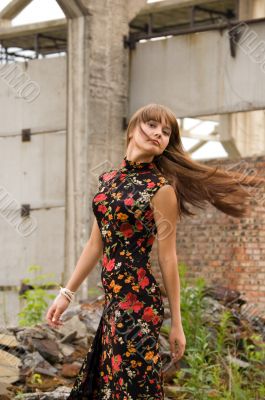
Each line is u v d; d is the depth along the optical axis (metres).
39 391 6.74
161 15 17.98
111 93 13.19
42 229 13.58
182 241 13.89
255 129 17.66
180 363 7.59
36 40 17.80
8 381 6.84
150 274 4.57
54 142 13.57
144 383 4.48
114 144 13.21
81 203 12.81
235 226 13.25
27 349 7.39
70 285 4.87
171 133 4.77
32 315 10.35
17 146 13.95
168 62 13.19
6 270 13.87
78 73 12.96
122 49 13.37
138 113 4.73
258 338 8.21
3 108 14.12
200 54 12.89
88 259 4.86
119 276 4.55
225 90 12.63
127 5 13.45
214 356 7.87
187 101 13.00
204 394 6.75
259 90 12.28
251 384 7.25
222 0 17.02
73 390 4.76
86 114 12.85
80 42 12.92
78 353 7.61
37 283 13.48
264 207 12.82
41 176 13.68
